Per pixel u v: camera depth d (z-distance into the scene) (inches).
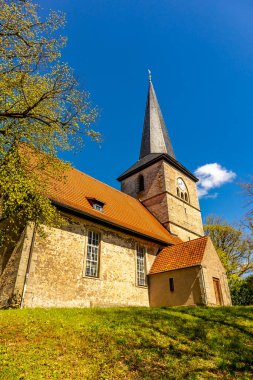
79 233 563.5
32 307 430.6
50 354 256.7
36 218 456.4
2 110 400.8
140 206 965.2
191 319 408.8
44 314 370.3
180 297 624.4
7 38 374.3
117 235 655.8
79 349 276.2
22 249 457.7
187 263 646.5
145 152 1181.1
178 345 305.0
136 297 643.5
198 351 293.7
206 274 618.8
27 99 409.7
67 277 508.4
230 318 418.6
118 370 241.0
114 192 901.8
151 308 495.8
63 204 519.2
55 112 442.9
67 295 496.1
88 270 563.5
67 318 366.6
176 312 454.6
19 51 384.5
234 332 358.6
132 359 263.1
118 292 601.0
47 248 493.4
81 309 438.6
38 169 467.8
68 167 476.7
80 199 630.5
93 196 707.4
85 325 346.3
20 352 251.1
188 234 975.6
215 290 642.2
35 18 389.1
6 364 225.8
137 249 711.1
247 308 483.2
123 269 636.7
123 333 327.3
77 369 236.1
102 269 585.3
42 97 405.1
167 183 983.0
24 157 443.8
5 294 441.7
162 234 821.2
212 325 383.2
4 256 480.1
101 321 368.8
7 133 400.2
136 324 365.4
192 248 689.6
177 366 255.8
